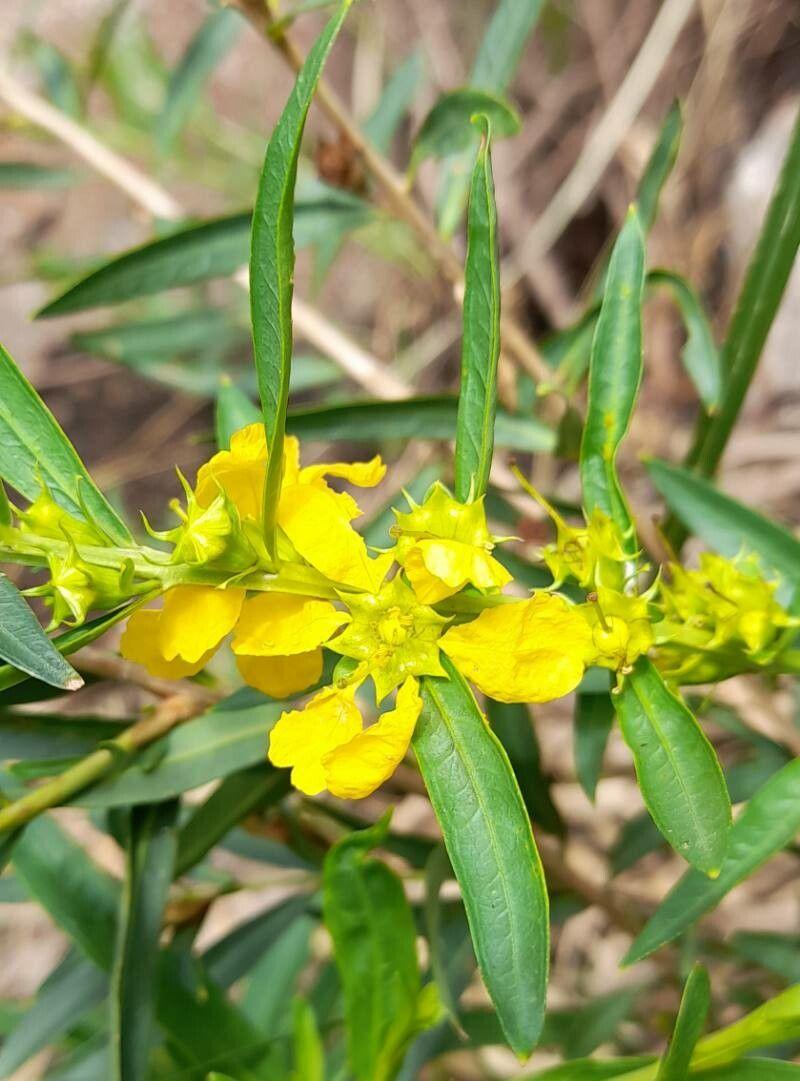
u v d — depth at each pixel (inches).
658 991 12.2
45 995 7.9
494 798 5.7
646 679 6.1
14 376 6.1
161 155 11.9
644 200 9.4
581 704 8.2
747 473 16.1
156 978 7.1
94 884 8.0
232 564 5.7
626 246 6.6
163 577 5.7
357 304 18.8
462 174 9.9
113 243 19.2
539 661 5.9
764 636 6.4
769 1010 6.2
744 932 9.6
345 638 5.8
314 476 6.0
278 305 5.5
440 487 5.9
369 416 8.5
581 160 16.2
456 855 5.7
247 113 19.2
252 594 5.9
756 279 8.2
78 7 19.6
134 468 17.9
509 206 18.4
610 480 6.4
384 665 5.8
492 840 5.7
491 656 5.8
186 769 7.2
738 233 16.7
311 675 6.1
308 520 5.9
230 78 19.3
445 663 5.9
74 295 8.9
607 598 6.1
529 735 8.7
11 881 8.7
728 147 17.0
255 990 10.0
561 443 9.2
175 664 6.0
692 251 16.9
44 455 6.1
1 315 19.0
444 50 18.8
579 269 18.3
